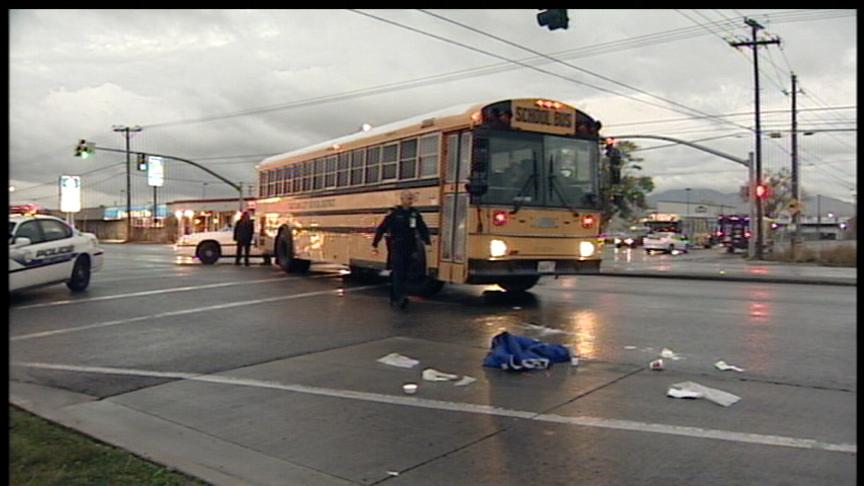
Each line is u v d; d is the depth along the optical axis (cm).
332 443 542
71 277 1460
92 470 471
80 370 790
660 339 923
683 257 3875
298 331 1012
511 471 480
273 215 2100
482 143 1176
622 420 581
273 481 468
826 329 995
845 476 459
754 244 3609
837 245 3688
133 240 6931
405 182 1384
